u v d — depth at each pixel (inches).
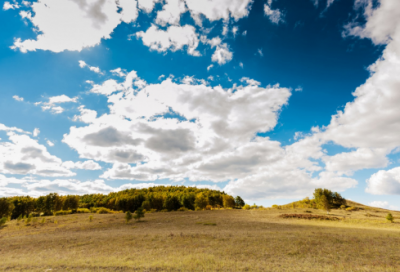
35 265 537.3
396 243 753.6
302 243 770.2
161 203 4488.2
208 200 4315.9
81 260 583.8
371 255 606.2
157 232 1147.3
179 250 700.7
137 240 910.4
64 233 1273.4
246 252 651.5
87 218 2110.0
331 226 1381.6
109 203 5022.1
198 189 7007.9
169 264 517.7
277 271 462.3
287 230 1150.3
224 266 500.4
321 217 1861.5
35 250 798.5
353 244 746.8
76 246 847.7
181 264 516.7
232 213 2495.1
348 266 502.3
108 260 580.7
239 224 1469.0
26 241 997.2
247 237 902.4
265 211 2682.1
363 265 516.7
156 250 713.0
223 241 834.8
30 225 1696.6
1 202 2415.1
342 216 2153.1
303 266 503.2
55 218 2169.0
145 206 3823.8
